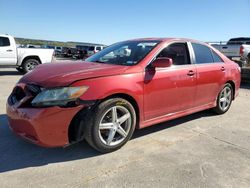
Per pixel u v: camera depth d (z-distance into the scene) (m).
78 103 3.27
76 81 3.30
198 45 5.08
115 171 3.22
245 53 13.28
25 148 3.77
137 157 3.59
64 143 3.32
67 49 33.12
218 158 3.64
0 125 4.62
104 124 3.55
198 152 3.81
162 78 4.12
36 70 3.89
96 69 3.65
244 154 3.80
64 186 2.88
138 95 3.82
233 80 5.77
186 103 4.69
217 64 5.37
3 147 3.78
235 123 5.23
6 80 10.45
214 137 4.43
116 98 3.58
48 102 3.17
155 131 4.59
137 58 4.10
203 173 3.23
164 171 3.25
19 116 3.32
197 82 4.79
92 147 3.63
